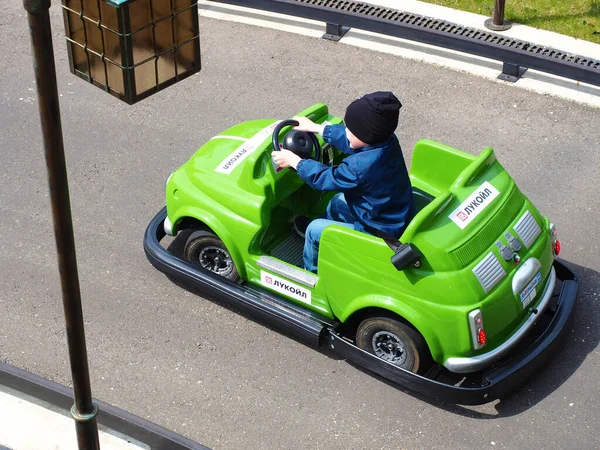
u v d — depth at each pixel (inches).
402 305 198.7
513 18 366.9
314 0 371.2
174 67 142.3
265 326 235.9
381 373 210.1
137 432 199.2
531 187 282.2
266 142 217.6
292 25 368.8
